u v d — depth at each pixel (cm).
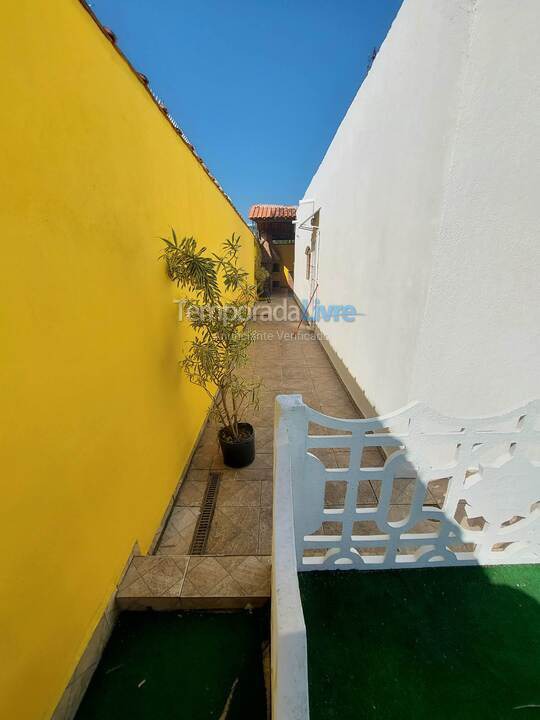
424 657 142
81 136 134
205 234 363
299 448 150
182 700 135
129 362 180
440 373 234
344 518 168
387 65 274
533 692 131
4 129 95
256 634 157
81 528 136
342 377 484
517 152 186
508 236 202
